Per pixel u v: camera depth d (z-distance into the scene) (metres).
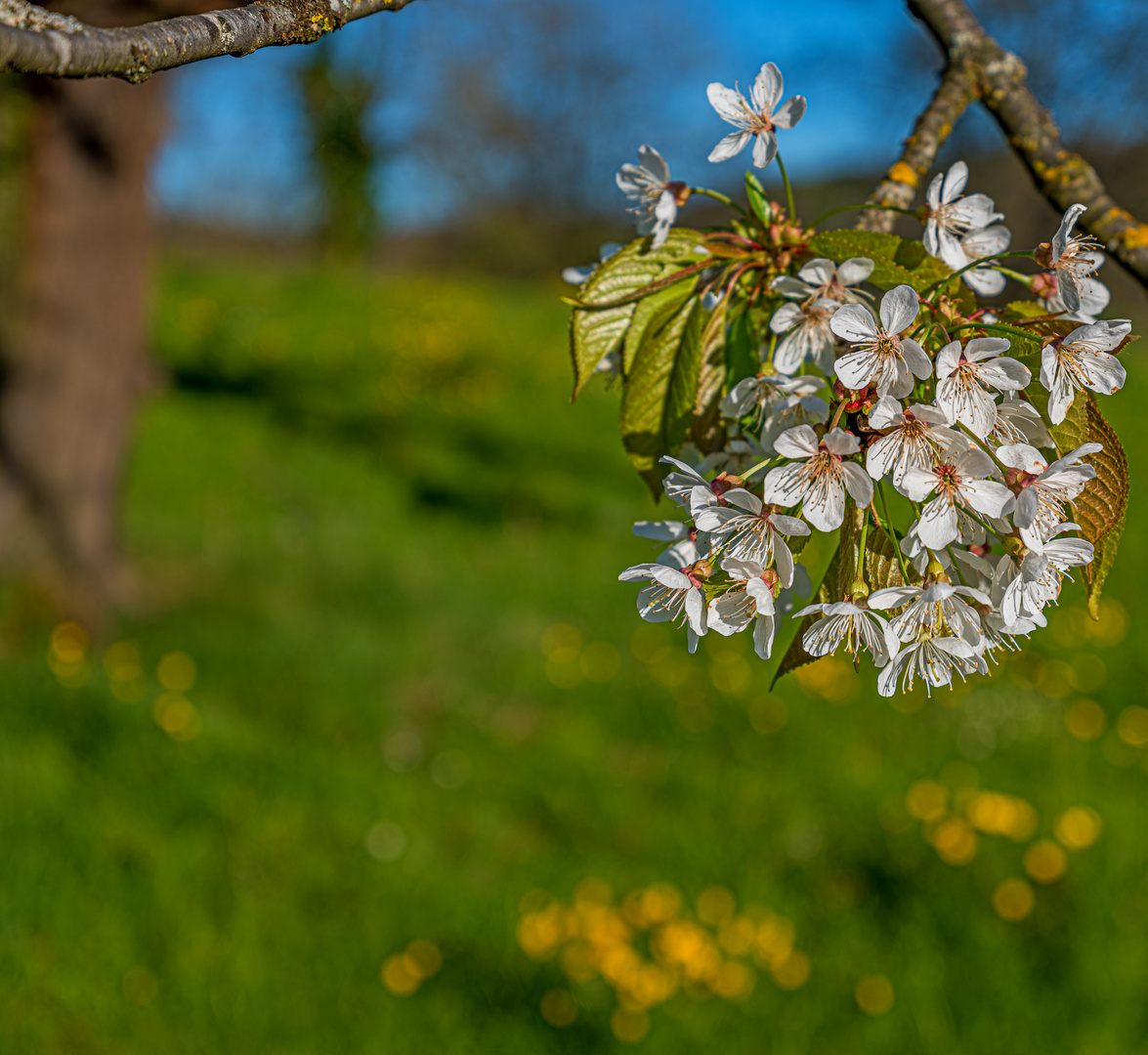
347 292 12.10
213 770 3.44
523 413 8.83
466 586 5.70
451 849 3.28
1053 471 0.81
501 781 3.68
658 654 4.80
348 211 19.22
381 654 4.70
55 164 4.42
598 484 7.57
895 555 0.90
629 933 2.74
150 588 5.17
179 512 6.42
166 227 20.48
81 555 4.62
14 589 4.46
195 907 2.80
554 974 2.62
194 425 8.09
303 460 7.67
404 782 3.62
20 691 3.79
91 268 4.58
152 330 10.34
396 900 2.93
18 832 2.96
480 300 12.23
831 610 0.87
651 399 1.09
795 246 1.04
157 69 0.68
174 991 2.51
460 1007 2.52
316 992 2.55
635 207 1.09
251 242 21.39
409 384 9.27
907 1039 2.42
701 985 2.53
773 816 3.39
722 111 1.04
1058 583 0.88
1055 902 2.88
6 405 4.55
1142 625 5.16
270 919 2.80
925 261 0.96
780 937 2.69
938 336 0.89
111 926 2.68
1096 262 0.95
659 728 4.08
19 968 2.51
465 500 7.14
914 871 3.04
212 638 4.63
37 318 4.48
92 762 3.40
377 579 5.67
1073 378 0.84
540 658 4.80
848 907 2.92
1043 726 4.01
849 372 0.82
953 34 1.21
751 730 4.02
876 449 0.84
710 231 1.08
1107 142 11.02
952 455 0.82
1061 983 2.56
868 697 4.21
